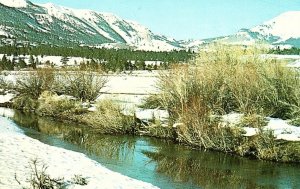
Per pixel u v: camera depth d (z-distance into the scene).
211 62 28.83
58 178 12.91
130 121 26.05
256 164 19.19
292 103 26.72
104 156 19.61
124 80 60.50
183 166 18.39
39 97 36.53
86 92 36.34
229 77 27.38
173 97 26.52
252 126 23.62
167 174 16.86
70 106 31.58
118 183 13.97
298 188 15.59
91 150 20.81
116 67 98.81
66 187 12.71
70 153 18.20
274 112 26.78
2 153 15.94
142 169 17.50
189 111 22.86
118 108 26.73
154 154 20.62
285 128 23.28
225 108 27.55
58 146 21.20
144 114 28.61
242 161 19.69
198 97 24.55
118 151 20.95
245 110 26.00
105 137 24.69
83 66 39.78
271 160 19.86
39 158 16.02
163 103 27.86
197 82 26.72
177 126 23.89
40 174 12.71
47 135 24.17
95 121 26.50
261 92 26.91
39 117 31.34
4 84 45.56
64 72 39.06
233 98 27.59
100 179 14.18
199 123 22.22
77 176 13.69
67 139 23.36
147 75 77.44
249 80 26.92
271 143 20.39
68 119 30.55
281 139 21.31
